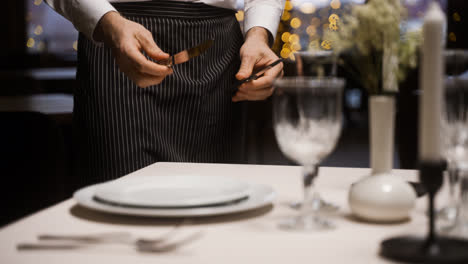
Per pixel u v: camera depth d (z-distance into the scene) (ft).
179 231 2.21
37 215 2.44
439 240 1.91
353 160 15.46
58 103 8.52
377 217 2.32
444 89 2.17
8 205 4.12
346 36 2.72
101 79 4.94
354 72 2.82
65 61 16.42
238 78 4.52
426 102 1.86
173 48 5.00
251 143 12.67
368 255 1.93
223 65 5.30
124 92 4.92
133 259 1.89
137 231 2.21
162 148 5.00
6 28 23.27
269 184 3.14
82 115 5.13
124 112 4.93
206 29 5.09
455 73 2.52
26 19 23.06
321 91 2.17
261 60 4.71
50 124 4.34
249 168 3.62
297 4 17.47
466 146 2.18
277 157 15.28
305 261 1.87
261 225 2.31
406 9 2.69
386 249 1.89
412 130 8.02
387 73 2.67
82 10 4.57
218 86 5.29
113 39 4.37
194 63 5.05
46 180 4.27
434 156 1.87
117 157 4.99
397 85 2.72
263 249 2.00
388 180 2.37
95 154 5.08
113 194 2.50
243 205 2.42
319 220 2.36
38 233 2.18
